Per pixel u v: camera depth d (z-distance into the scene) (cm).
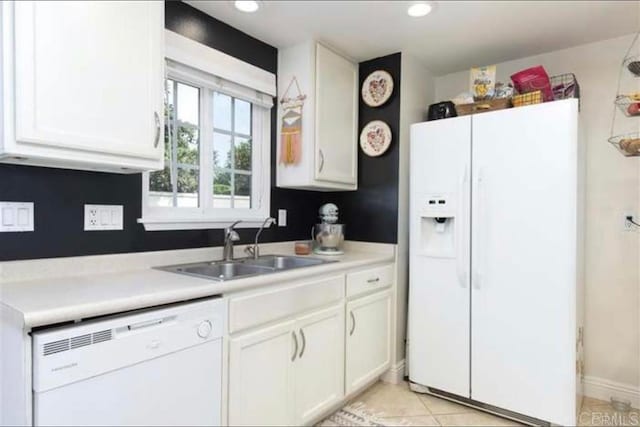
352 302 229
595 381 248
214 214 225
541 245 207
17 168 149
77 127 132
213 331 151
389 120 271
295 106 247
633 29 230
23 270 150
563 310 201
